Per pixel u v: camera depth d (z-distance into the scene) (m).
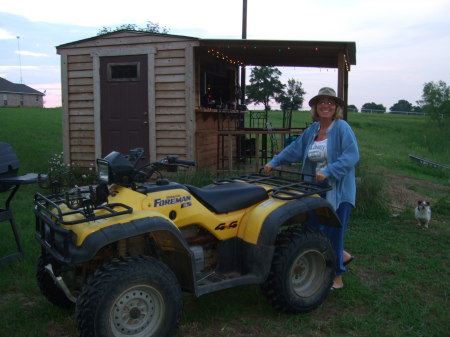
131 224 3.09
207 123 10.62
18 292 4.36
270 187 4.27
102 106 9.99
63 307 3.97
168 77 9.49
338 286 4.50
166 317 3.22
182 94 9.42
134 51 9.61
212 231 3.73
